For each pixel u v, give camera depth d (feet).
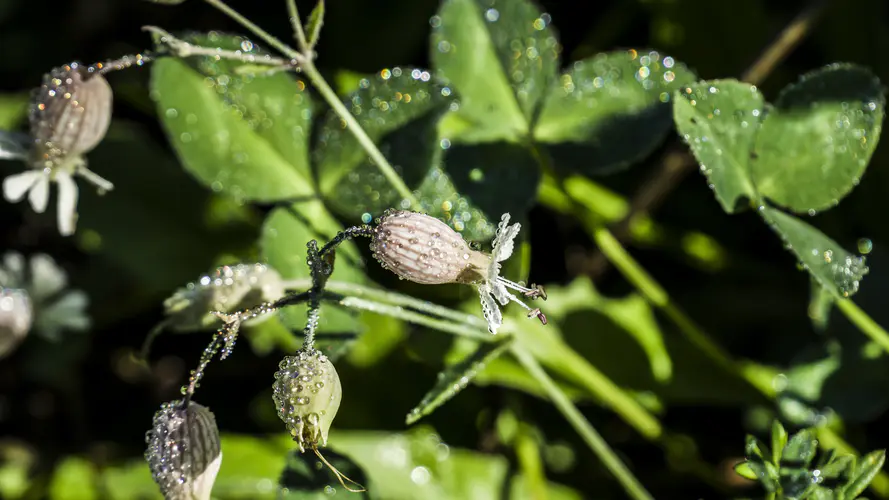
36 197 1.22
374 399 1.40
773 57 1.39
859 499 1.23
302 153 1.28
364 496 1.22
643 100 1.29
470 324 1.26
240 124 1.28
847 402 1.30
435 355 1.36
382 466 1.36
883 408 1.30
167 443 1.16
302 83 1.29
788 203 1.24
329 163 1.28
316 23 1.20
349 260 1.26
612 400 1.36
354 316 1.25
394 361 1.41
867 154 1.23
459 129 1.33
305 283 1.22
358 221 1.30
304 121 1.29
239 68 1.20
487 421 1.41
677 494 1.41
